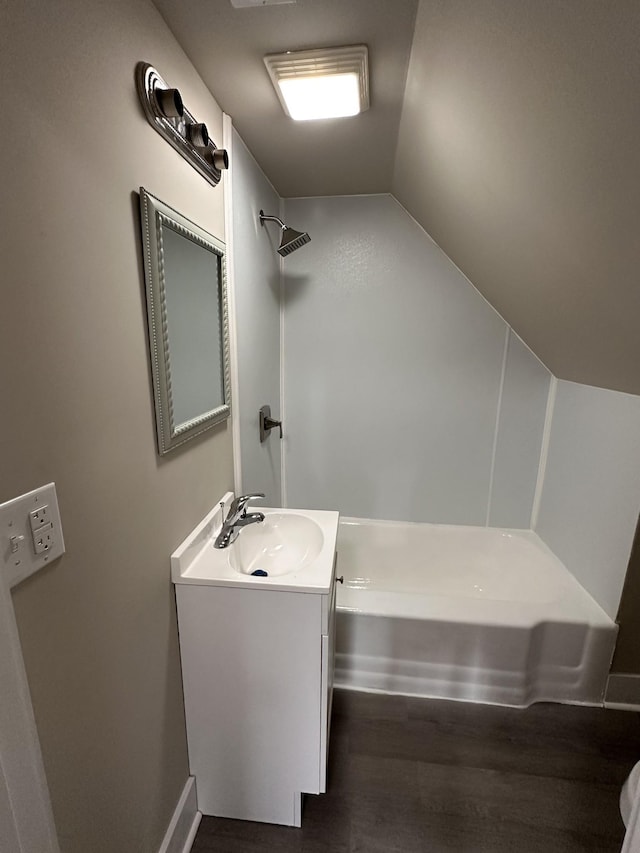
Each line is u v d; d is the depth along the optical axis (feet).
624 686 5.34
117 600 2.78
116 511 2.73
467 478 7.84
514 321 6.68
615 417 5.37
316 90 3.89
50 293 2.08
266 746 3.89
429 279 7.15
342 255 7.26
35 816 2.07
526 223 3.98
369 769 4.56
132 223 2.77
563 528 6.63
